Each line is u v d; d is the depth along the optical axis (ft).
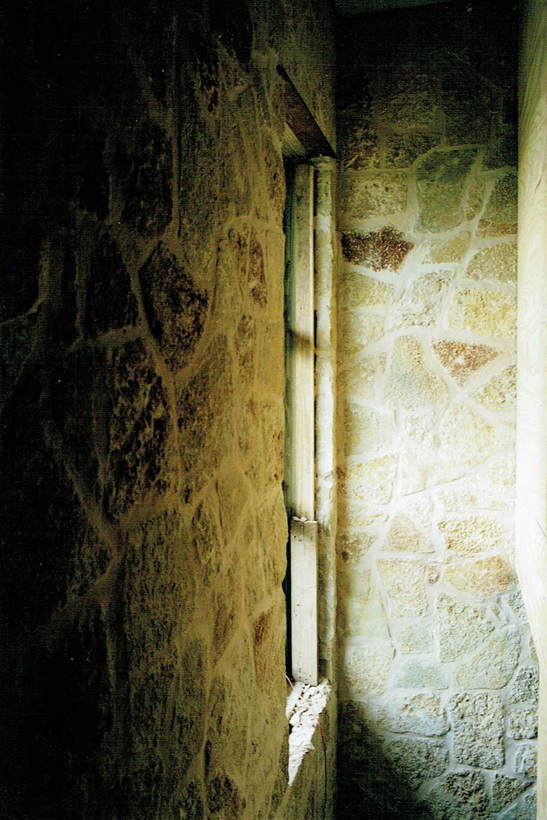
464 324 7.66
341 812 7.91
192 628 3.27
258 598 4.47
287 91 5.69
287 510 7.59
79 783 2.22
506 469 7.57
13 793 1.89
